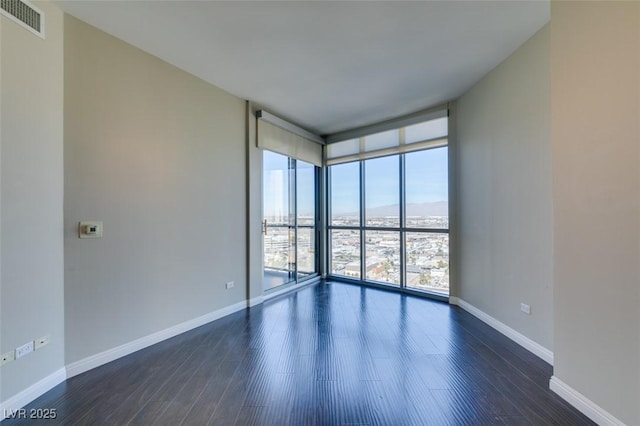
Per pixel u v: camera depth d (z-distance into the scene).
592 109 1.61
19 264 1.79
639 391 1.40
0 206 1.69
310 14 2.12
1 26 1.70
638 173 1.39
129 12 2.09
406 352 2.50
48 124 1.96
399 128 4.41
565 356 1.83
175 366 2.27
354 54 2.68
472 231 3.45
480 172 3.25
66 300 2.09
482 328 3.03
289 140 4.55
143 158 2.61
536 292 2.44
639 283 1.39
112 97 2.38
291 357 2.42
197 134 3.14
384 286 4.74
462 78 3.18
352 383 2.03
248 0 1.97
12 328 1.74
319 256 5.54
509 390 1.94
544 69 2.32
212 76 3.12
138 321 2.56
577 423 1.62
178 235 2.93
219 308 3.39
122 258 2.45
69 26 2.11
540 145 2.38
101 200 2.30
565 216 1.81
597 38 1.58
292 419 1.67
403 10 2.09
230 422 1.65
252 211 3.87
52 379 1.97
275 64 2.86
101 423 1.64
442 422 1.64
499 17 2.18
